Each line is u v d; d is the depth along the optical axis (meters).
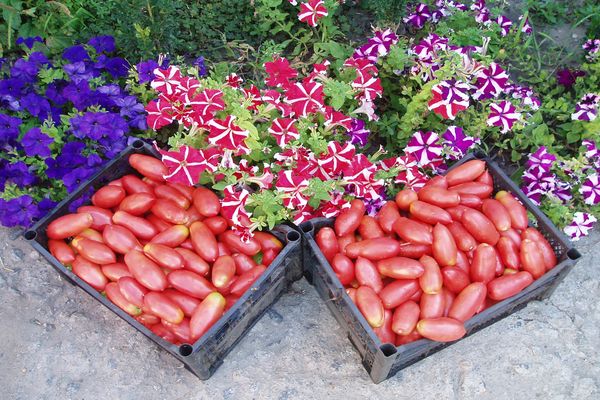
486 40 2.24
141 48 2.40
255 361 1.93
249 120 1.96
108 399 1.86
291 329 2.01
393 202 2.04
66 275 1.93
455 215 1.97
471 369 1.90
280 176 1.81
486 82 2.17
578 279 2.11
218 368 1.91
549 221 1.98
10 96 2.21
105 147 2.18
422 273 1.79
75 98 2.21
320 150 1.94
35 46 2.49
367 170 1.89
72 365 1.92
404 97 2.42
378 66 2.40
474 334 1.97
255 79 2.61
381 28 2.51
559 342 1.96
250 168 1.94
